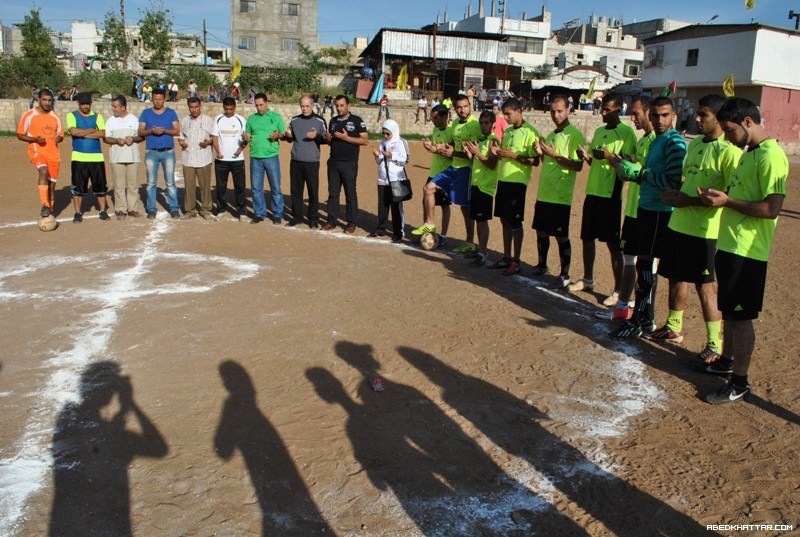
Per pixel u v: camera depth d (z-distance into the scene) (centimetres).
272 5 5909
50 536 314
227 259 834
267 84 4116
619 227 690
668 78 4388
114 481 358
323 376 495
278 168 1060
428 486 363
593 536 328
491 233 1100
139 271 767
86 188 1034
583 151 736
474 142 863
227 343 552
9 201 1227
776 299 748
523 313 663
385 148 966
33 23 4050
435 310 659
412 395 470
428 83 4672
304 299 678
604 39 7375
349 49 6569
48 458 379
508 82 4819
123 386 470
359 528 327
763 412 462
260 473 368
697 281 532
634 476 380
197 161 1067
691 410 464
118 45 4881
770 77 3850
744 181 457
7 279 725
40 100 962
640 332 603
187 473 366
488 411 451
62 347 538
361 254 889
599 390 491
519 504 352
